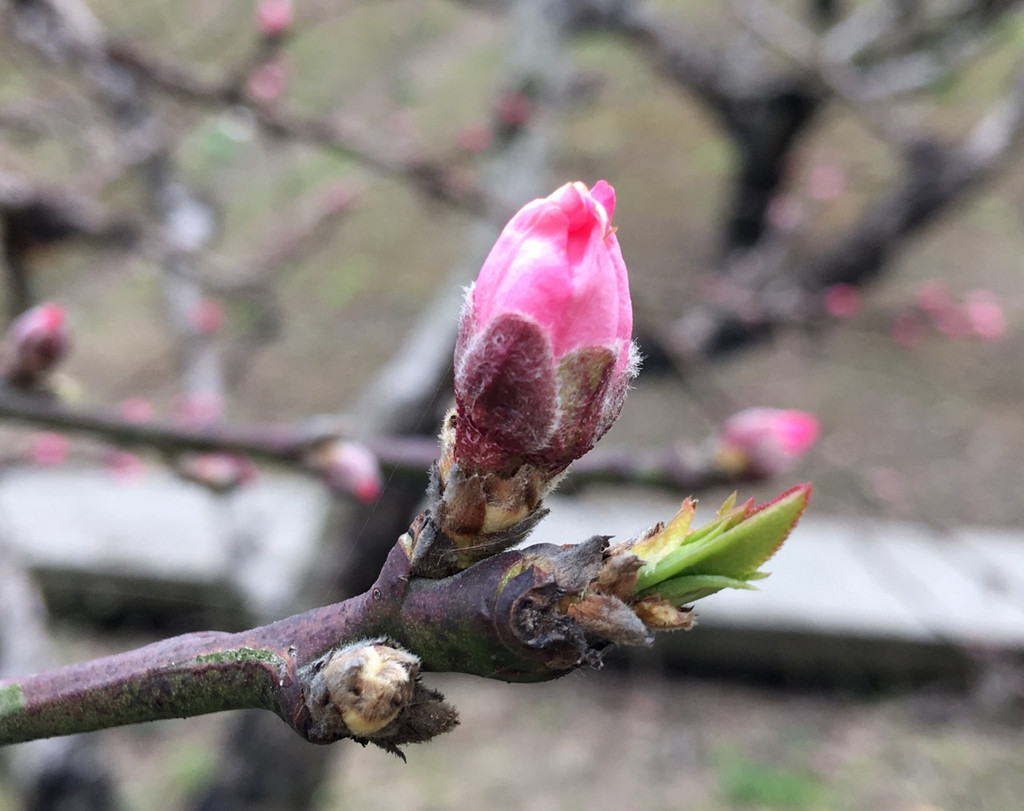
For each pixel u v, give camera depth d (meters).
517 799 4.14
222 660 0.78
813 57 3.19
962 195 3.85
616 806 4.09
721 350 4.09
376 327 7.03
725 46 4.50
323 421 1.80
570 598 0.73
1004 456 5.95
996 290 7.04
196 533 5.12
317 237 4.02
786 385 6.55
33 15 2.46
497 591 0.74
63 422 1.81
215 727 4.60
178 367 5.63
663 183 7.58
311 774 3.12
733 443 1.86
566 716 4.57
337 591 2.98
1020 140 3.99
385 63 6.94
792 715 4.54
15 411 1.79
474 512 0.75
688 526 0.76
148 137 3.03
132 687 0.78
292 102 5.84
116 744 4.50
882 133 3.15
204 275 2.58
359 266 7.65
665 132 7.28
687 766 4.28
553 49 3.30
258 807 3.06
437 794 4.17
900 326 3.57
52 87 3.35
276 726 3.07
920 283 7.08
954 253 7.55
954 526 5.33
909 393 6.48
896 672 4.61
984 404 6.43
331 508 2.90
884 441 6.05
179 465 2.04
